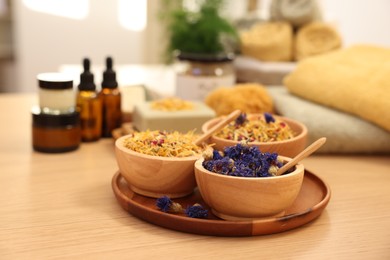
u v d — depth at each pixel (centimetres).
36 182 75
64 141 84
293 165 64
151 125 83
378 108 83
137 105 87
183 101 88
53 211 68
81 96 88
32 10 213
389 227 66
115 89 91
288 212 67
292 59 116
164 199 66
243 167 63
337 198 73
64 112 84
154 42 194
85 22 218
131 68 135
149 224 66
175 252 61
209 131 72
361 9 143
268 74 111
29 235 63
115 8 215
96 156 84
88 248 61
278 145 72
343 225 66
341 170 81
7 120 101
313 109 88
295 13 115
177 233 64
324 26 114
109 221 66
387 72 85
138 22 212
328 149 85
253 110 90
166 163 67
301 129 78
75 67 128
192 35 115
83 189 73
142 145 69
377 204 71
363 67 90
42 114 83
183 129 84
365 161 85
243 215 63
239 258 60
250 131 75
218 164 64
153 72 128
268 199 62
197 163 65
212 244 62
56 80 84
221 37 118
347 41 150
